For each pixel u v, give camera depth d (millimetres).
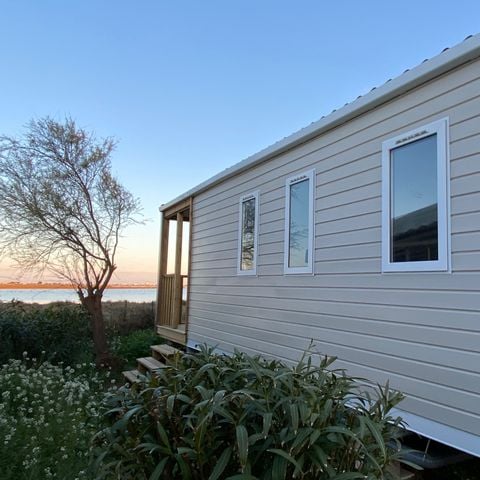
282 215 5016
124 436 1943
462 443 2797
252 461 1637
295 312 4637
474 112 2902
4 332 6879
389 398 2119
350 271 3883
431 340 3066
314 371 2051
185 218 8953
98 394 5609
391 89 3459
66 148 9273
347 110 3930
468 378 2797
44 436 3773
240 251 5934
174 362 2314
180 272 8086
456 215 2959
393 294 3412
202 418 1642
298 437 1537
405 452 1897
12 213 8969
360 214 3812
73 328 7945
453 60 2988
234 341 5879
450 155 3035
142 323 10539
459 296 2893
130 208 10500
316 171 4445
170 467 1809
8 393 4695
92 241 9047
